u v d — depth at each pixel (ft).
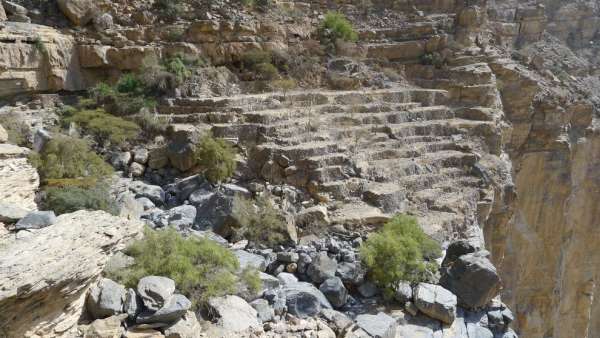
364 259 24.25
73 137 34.09
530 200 62.49
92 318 18.04
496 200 42.83
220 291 20.81
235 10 50.98
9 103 39.22
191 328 18.31
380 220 30.45
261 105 41.81
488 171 41.78
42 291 15.16
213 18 48.73
